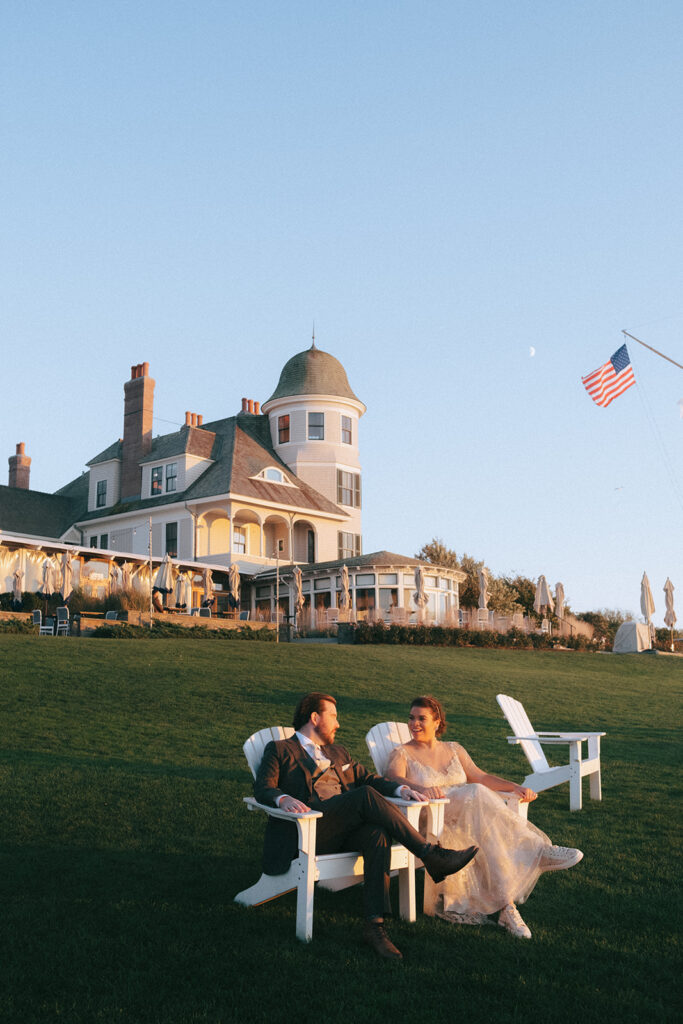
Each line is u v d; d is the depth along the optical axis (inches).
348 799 202.5
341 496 1849.2
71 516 1883.6
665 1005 164.2
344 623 1291.8
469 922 211.5
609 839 292.2
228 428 1843.0
